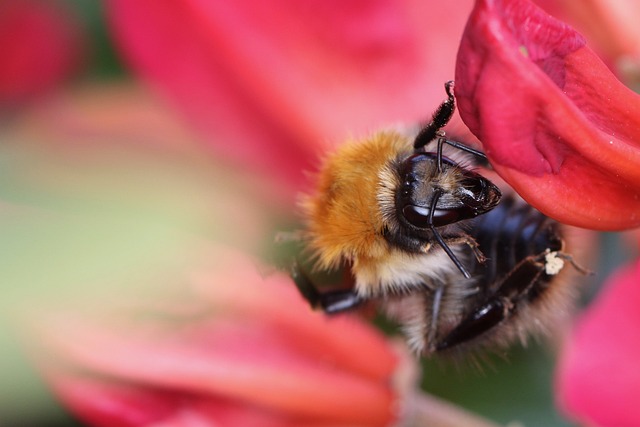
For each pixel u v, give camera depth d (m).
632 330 0.11
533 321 0.11
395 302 0.11
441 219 0.10
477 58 0.09
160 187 0.10
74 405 0.11
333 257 0.11
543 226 0.11
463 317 0.11
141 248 0.09
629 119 0.09
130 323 0.11
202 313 0.11
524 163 0.09
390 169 0.11
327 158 0.11
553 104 0.09
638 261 0.11
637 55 0.11
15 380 0.09
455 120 0.11
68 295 0.09
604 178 0.09
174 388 0.11
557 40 0.09
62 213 0.09
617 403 0.11
